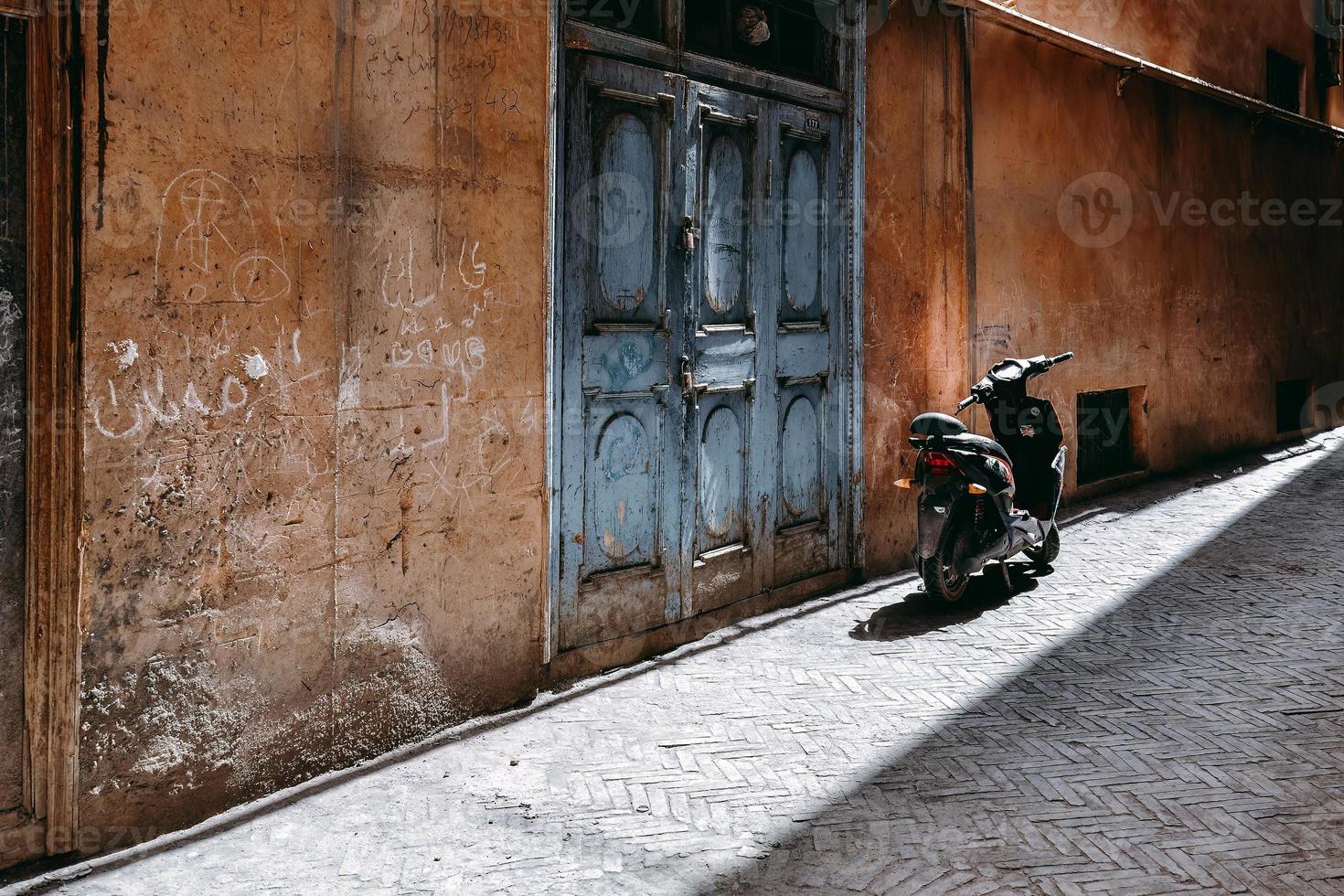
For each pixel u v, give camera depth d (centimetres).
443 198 406
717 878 315
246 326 347
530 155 439
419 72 395
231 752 353
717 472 554
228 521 346
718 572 555
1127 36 967
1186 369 1069
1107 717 437
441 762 395
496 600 439
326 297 370
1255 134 1187
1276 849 328
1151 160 994
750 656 516
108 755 324
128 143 315
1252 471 1081
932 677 486
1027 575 673
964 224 736
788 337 595
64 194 303
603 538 492
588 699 459
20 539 308
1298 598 612
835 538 638
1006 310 793
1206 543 757
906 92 676
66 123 302
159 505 329
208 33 333
